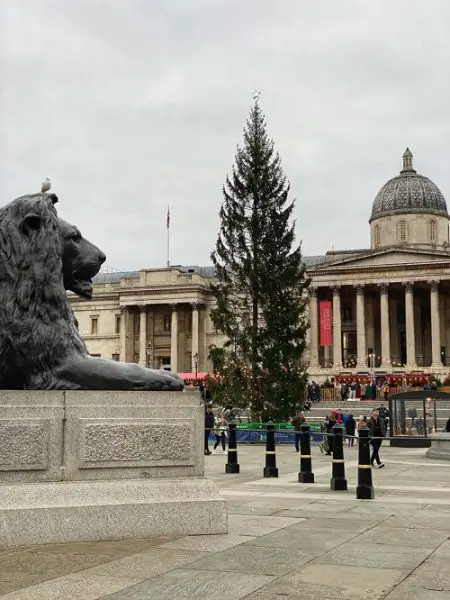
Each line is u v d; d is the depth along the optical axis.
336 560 7.42
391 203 100.75
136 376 9.01
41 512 8.04
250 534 8.88
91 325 108.44
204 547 7.95
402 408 36.81
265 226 50.56
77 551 7.66
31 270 8.77
